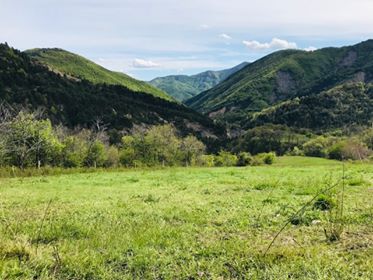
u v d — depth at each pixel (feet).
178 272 21.30
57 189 69.56
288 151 534.78
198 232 29.94
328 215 34.01
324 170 97.55
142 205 43.50
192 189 60.70
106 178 98.43
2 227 30.17
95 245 25.66
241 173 98.94
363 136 392.88
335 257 22.52
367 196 44.78
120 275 20.72
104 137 325.21
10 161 207.92
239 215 35.58
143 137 313.94
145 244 25.84
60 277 20.57
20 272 20.38
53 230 29.27
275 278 19.58
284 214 35.63
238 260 22.35
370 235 27.43
